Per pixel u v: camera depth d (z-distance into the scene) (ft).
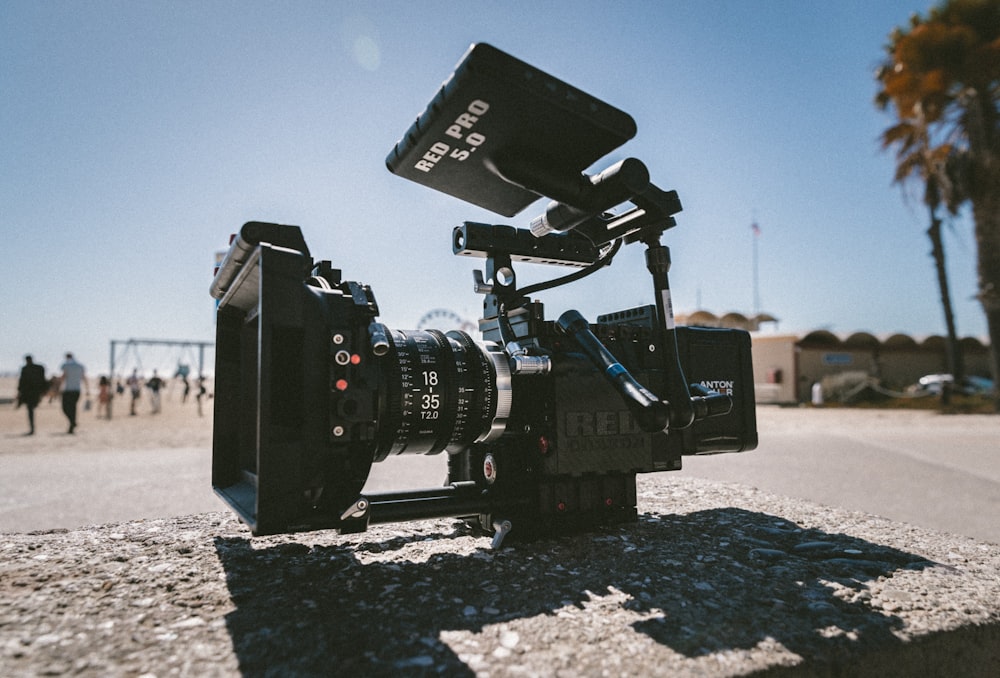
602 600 5.57
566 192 6.27
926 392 65.67
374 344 5.67
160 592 5.70
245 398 6.97
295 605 5.40
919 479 17.44
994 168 46.88
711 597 5.67
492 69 4.94
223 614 5.18
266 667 4.24
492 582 6.04
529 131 5.68
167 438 30.68
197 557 6.82
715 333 8.98
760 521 8.87
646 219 6.66
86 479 16.76
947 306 60.54
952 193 50.42
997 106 48.08
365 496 6.18
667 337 6.48
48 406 78.54
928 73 47.83
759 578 6.25
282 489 5.15
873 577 6.45
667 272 6.61
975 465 20.45
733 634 4.86
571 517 7.55
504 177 6.22
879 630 5.01
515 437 7.57
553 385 7.16
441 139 5.84
